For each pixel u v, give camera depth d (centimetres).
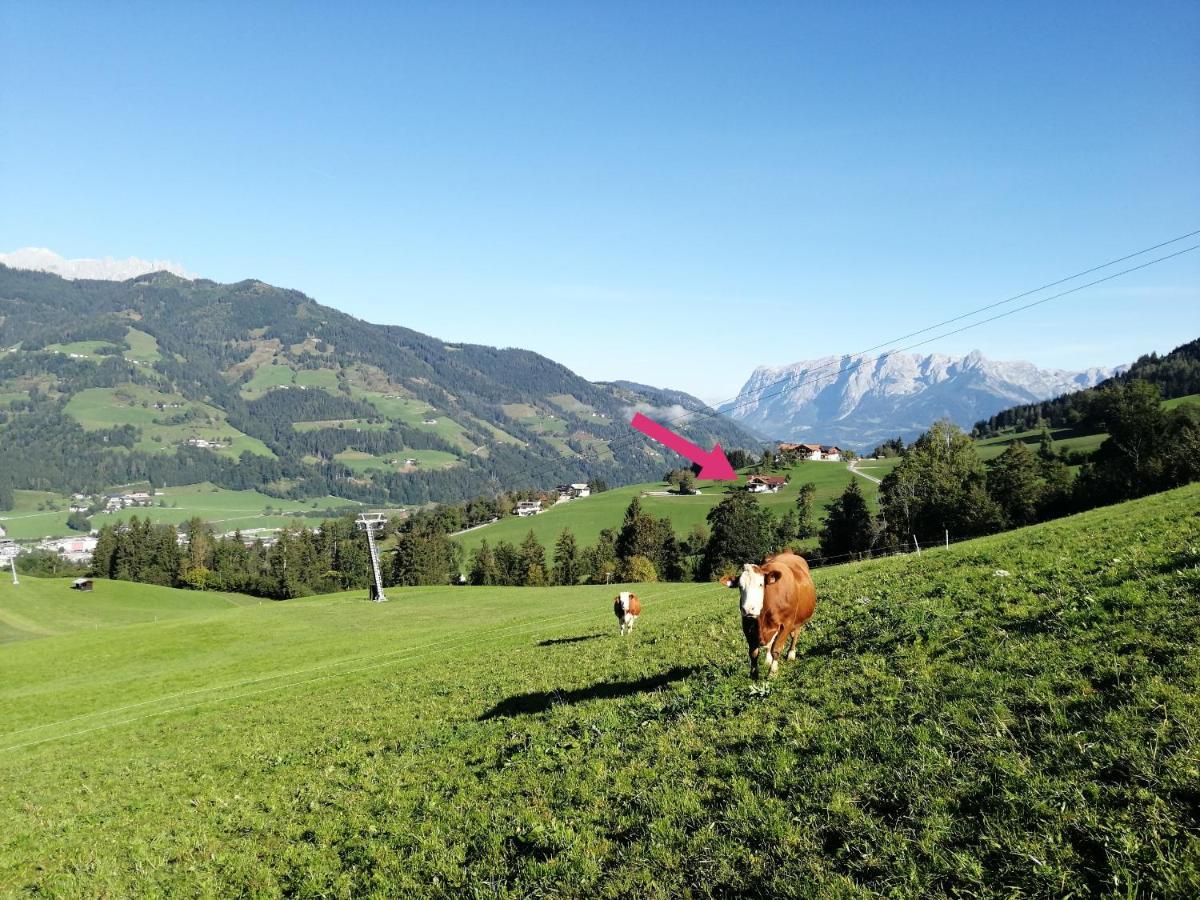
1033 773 793
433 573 18075
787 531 16062
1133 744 779
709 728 1248
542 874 938
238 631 7544
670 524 17650
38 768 2783
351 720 2439
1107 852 650
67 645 7056
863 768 921
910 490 11175
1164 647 995
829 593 2509
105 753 2861
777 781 958
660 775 1112
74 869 1493
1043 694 966
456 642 4622
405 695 2714
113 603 13312
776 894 747
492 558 18388
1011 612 1398
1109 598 1281
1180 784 697
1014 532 3647
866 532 11938
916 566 2619
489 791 1298
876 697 1155
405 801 1386
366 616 8362
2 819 2052
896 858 734
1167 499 3297
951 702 1030
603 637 3209
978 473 10325
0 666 6331
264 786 1812
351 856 1205
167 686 4838
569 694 1952
